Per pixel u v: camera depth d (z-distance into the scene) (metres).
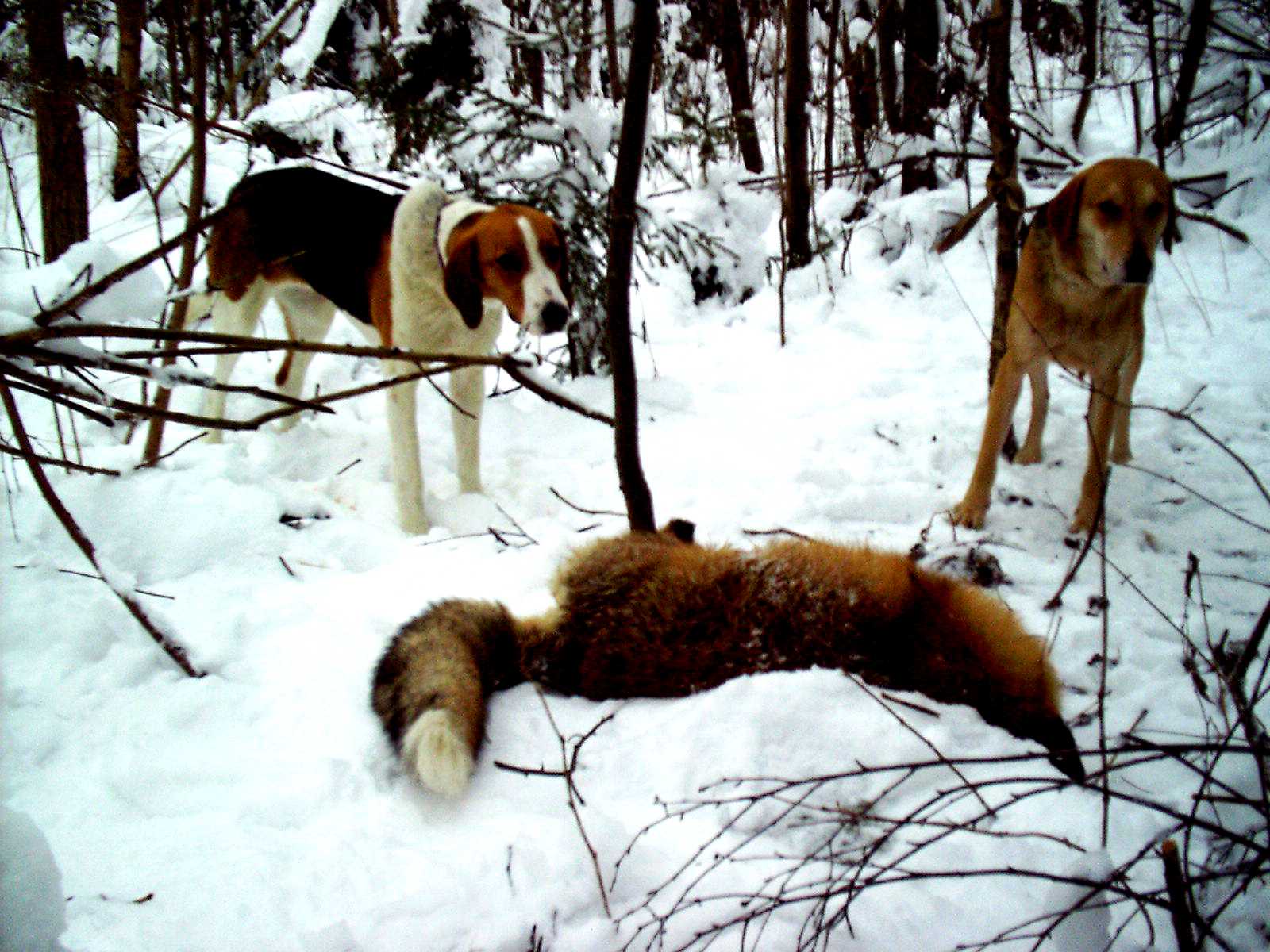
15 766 2.54
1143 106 9.77
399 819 2.35
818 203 8.38
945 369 6.07
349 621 3.38
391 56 6.02
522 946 1.93
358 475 4.98
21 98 6.71
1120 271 3.79
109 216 7.57
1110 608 3.47
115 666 2.94
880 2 8.62
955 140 8.22
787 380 6.07
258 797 2.41
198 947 1.94
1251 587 3.63
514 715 2.73
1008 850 2.16
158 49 8.34
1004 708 2.54
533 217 4.18
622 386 3.40
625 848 2.17
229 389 1.62
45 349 1.60
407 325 4.36
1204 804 2.29
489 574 3.81
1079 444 5.05
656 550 2.95
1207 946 1.92
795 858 2.00
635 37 3.03
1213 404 5.30
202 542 3.78
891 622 2.61
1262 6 7.18
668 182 8.09
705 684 2.64
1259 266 7.15
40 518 3.67
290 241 4.88
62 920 1.77
